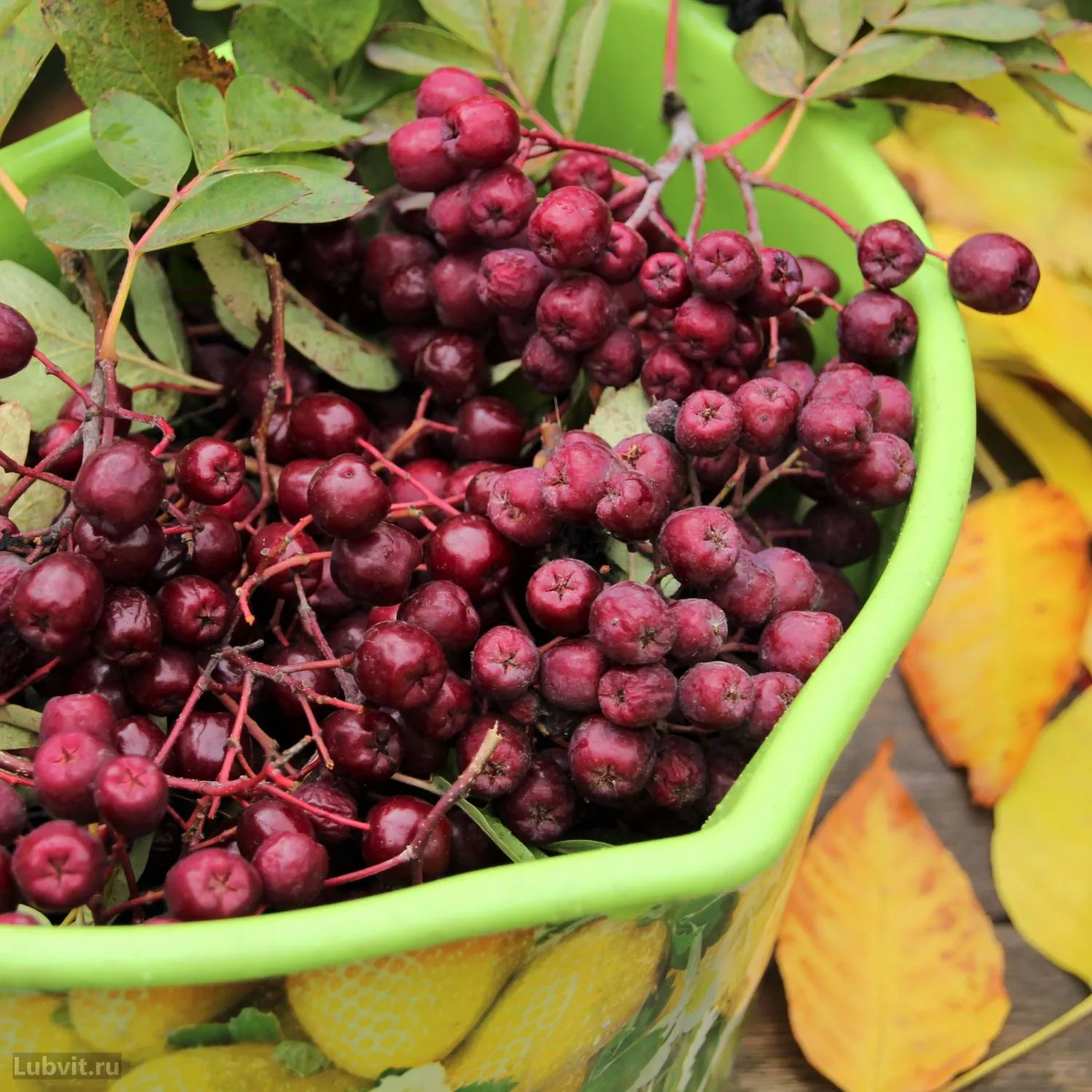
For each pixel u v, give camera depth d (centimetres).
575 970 39
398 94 49
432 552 43
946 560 42
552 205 43
